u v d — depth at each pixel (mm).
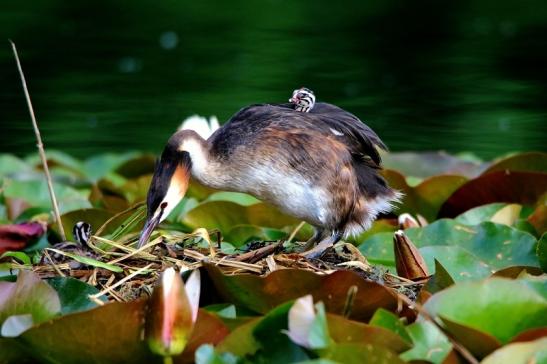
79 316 7293
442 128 18969
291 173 10211
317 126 10406
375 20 27359
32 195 12953
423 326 7676
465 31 26172
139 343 7453
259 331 7391
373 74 22453
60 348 7465
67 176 14414
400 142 18234
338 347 6844
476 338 7219
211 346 7234
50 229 11492
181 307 7227
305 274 7957
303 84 21594
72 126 19125
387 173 12617
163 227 11742
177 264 8859
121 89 21453
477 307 7398
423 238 10391
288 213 10492
